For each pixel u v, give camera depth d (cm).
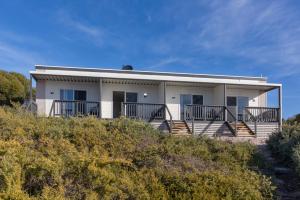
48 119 1077
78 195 600
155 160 820
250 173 867
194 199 684
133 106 1925
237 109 2125
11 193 531
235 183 750
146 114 1944
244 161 975
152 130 1105
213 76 2112
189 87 2186
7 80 3250
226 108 1981
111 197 624
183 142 1045
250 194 744
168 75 2044
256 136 1820
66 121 1059
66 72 1880
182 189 711
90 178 627
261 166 989
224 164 917
